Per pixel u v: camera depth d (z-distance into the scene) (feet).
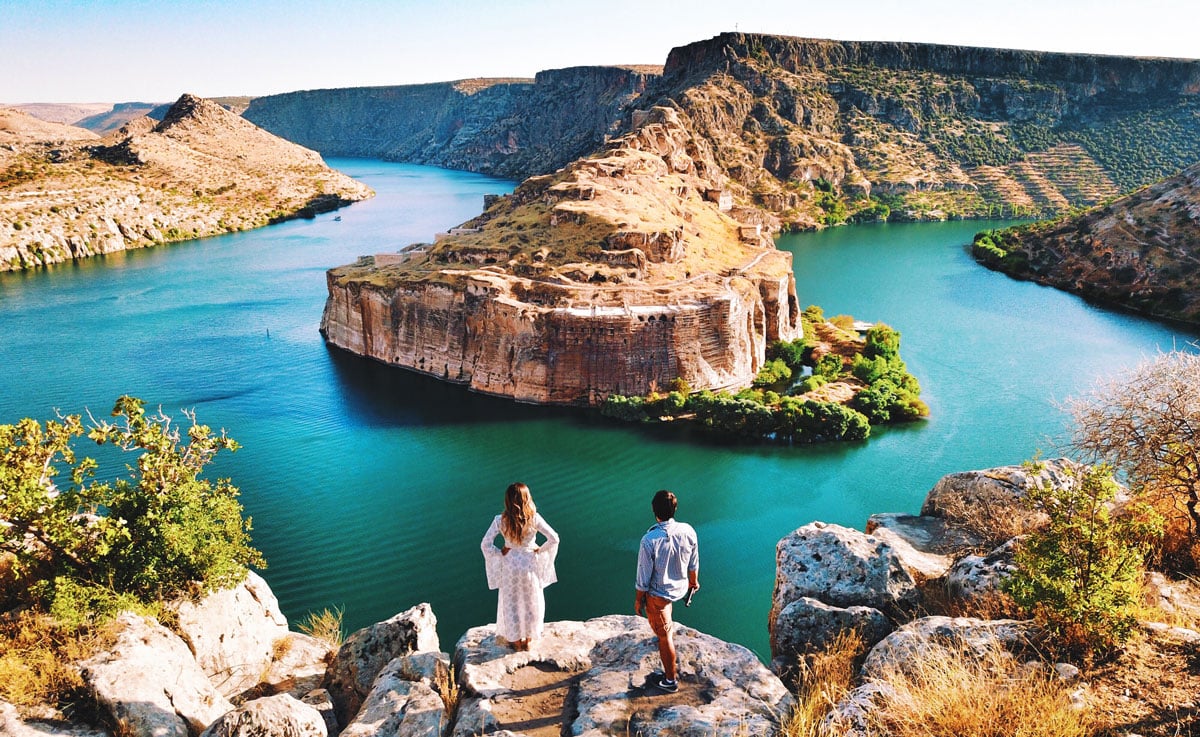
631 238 358.23
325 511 229.66
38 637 52.60
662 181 495.00
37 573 60.95
